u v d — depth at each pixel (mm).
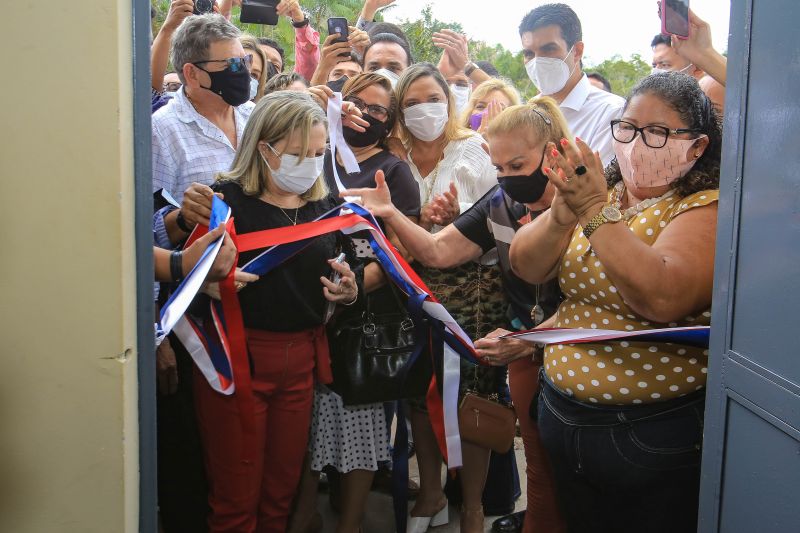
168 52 2961
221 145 2664
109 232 1479
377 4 3994
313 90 2623
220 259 2033
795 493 1408
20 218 1461
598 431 1906
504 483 2992
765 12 1501
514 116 2273
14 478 1529
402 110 2812
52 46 1423
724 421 1671
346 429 2555
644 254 1721
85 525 1551
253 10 3389
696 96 1824
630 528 1989
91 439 1528
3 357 1494
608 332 1872
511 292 2498
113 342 1508
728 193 1645
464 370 2658
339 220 2262
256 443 2262
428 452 2822
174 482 2482
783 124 1430
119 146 1460
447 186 2875
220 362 2189
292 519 2645
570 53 3164
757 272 1524
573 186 1743
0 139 1436
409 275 2350
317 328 2389
